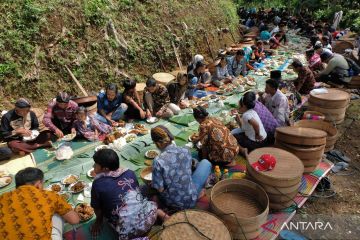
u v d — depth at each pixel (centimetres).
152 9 1003
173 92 684
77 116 546
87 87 781
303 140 428
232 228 332
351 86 819
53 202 282
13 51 700
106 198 316
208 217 317
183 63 1025
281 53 1210
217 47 1214
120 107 623
